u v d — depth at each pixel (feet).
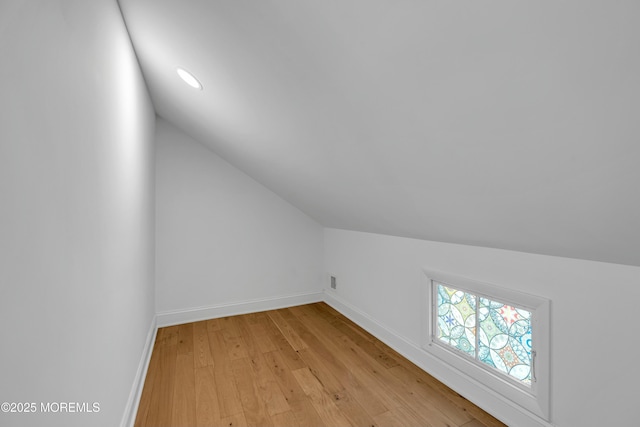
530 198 3.91
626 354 4.07
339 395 6.57
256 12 3.42
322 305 12.42
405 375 7.31
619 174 2.86
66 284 2.72
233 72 4.96
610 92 2.30
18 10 1.94
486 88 2.85
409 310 8.03
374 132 4.45
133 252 6.01
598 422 4.35
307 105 4.71
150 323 8.92
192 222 10.88
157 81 7.45
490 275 5.90
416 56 2.93
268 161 8.37
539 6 2.07
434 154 4.17
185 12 4.15
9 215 1.86
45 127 2.35
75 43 2.98
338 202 8.39
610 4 1.86
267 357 8.22
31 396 2.11
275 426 5.71
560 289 4.78
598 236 3.82
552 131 2.88
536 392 5.15
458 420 5.78
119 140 4.83
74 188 2.93
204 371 7.54
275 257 12.11
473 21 2.38
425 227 6.62
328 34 3.22
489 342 6.09
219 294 11.27
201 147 11.01
